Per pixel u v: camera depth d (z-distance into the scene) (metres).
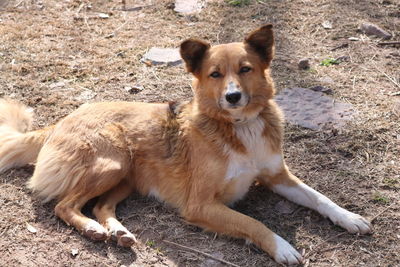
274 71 2.94
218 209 2.32
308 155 2.56
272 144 2.38
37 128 2.67
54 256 2.27
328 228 2.34
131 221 2.38
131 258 2.27
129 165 2.43
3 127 2.54
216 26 3.25
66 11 3.40
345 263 2.25
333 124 2.66
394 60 2.98
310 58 3.02
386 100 2.77
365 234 2.31
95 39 3.17
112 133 2.42
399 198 2.41
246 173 2.36
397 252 2.27
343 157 2.55
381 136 2.61
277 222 2.37
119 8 3.43
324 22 3.24
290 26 3.23
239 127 2.35
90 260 2.26
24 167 2.53
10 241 2.31
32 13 3.38
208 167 2.34
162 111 2.46
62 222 2.36
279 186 2.43
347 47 3.08
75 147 2.40
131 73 2.95
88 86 2.88
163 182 2.42
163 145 2.42
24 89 2.85
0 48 3.08
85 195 2.38
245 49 2.38
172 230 2.35
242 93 2.32
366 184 2.46
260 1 3.42
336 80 2.88
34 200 2.42
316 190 2.45
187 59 2.40
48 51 3.08
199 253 2.29
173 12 3.38
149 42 3.14
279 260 2.24
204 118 2.37
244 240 2.31
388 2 3.37
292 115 2.70
